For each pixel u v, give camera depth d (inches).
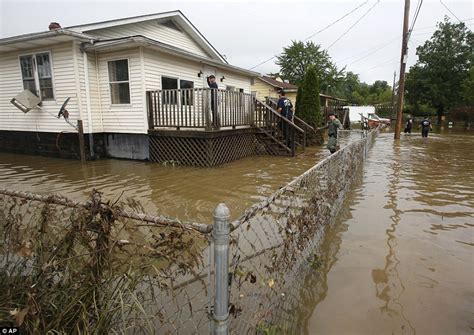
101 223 63.2
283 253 86.0
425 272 112.2
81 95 358.9
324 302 94.6
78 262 67.6
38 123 398.3
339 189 180.1
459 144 606.5
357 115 1530.5
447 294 99.0
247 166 332.2
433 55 1461.6
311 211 112.0
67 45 352.5
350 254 125.4
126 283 63.0
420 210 183.0
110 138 387.2
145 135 361.7
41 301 67.8
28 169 313.0
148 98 355.3
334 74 1766.7
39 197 78.1
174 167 326.0
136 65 352.8
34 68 384.2
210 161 326.6
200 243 78.1
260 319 73.7
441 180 269.1
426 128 779.4
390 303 94.0
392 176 287.0
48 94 382.6
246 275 73.8
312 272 110.2
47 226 76.4
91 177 273.6
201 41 542.9
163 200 202.7
